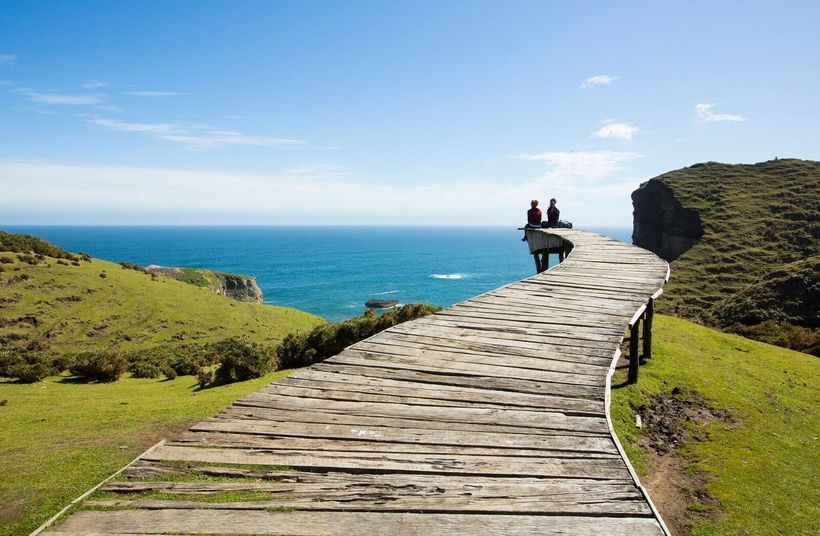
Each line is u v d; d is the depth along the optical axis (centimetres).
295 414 473
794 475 905
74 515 308
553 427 452
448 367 614
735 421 1135
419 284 13925
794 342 2686
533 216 2500
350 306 10562
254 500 328
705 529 728
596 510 317
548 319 851
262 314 6838
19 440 1174
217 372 2291
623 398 1178
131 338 5175
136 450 1054
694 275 5650
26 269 5803
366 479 357
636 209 9825
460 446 413
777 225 6450
